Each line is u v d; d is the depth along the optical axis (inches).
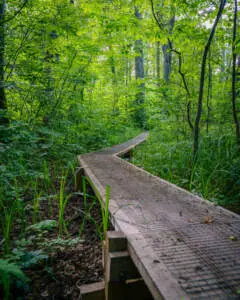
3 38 228.7
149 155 251.3
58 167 234.1
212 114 245.9
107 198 78.6
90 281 79.4
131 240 60.7
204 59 170.1
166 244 59.0
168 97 249.4
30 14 246.4
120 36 251.8
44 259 90.7
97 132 388.8
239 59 229.1
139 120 681.6
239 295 40.5
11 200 134.5
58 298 73.0
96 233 112.0
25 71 247.1
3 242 99.7
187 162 191.8
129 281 60.7
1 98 228.8
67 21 251.3
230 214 81.4
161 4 194.2
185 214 81.6
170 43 196.1
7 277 63.9
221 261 51.5
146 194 107.2
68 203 154.2
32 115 275.4
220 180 155.5
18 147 186.9
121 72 539.5
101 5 196.7
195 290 41.5
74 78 316.5
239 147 167.8
